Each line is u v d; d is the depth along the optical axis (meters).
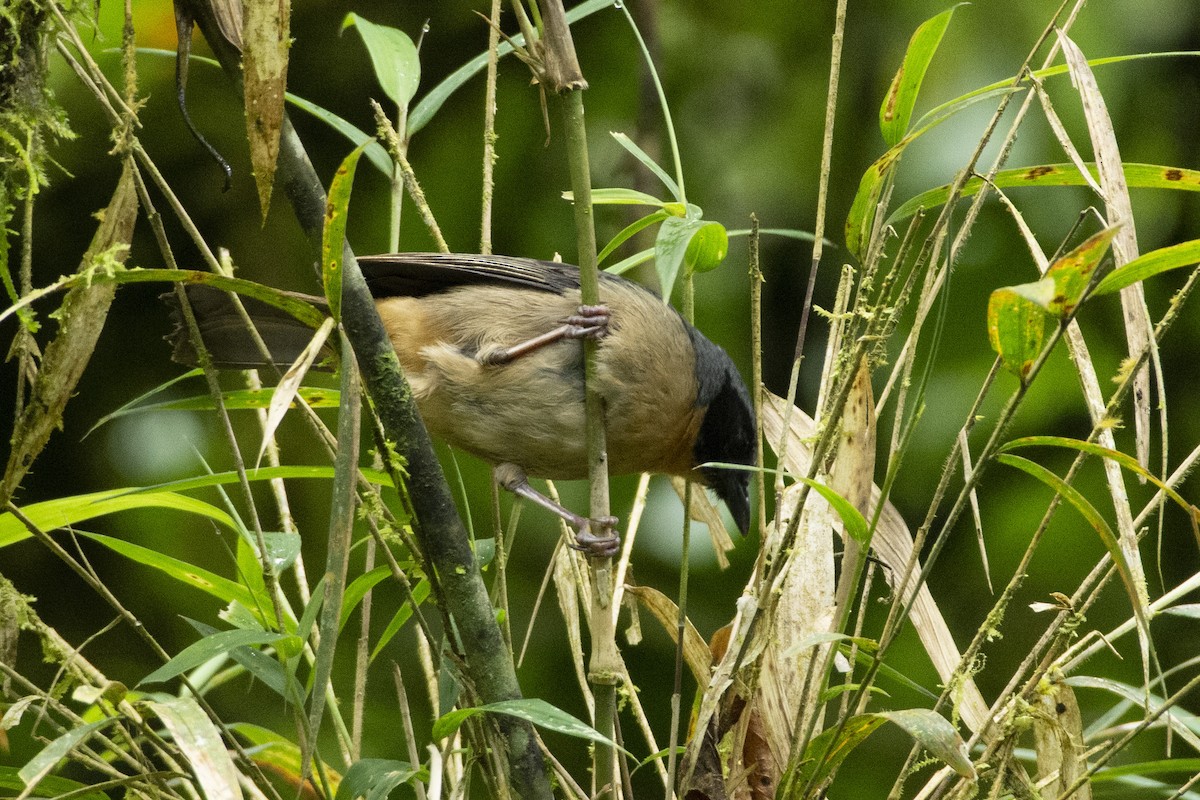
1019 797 5.02
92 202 10.72
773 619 5.00
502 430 7.33
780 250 10.88
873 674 4.77
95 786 4.61
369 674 10.29
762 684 5.23
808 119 10.97
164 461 10.77
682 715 10.44
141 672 10.51
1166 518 10.53
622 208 10.38
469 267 7.41
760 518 5.29
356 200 11.18
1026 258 10.23
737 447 8.02
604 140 11.09
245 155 10.91
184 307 4.76
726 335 10.74
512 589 10.64
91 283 4.22
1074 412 10.28
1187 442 10.52
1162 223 10.66
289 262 10.91
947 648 5.55
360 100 11.27
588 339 5.59
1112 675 10.09
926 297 5.08
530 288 7.46
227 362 7.27
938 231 4.95
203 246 4.62
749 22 11.24
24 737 8.97
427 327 7.45
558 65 4.96
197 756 4.17
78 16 4.89
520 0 5.03
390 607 10.62
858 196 4.96
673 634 5.62
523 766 4.91
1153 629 10.35
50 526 5.14
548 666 10.52
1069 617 5.06
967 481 4.61
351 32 11.20
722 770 5.38
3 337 10.78
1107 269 4.77
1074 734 5.03
